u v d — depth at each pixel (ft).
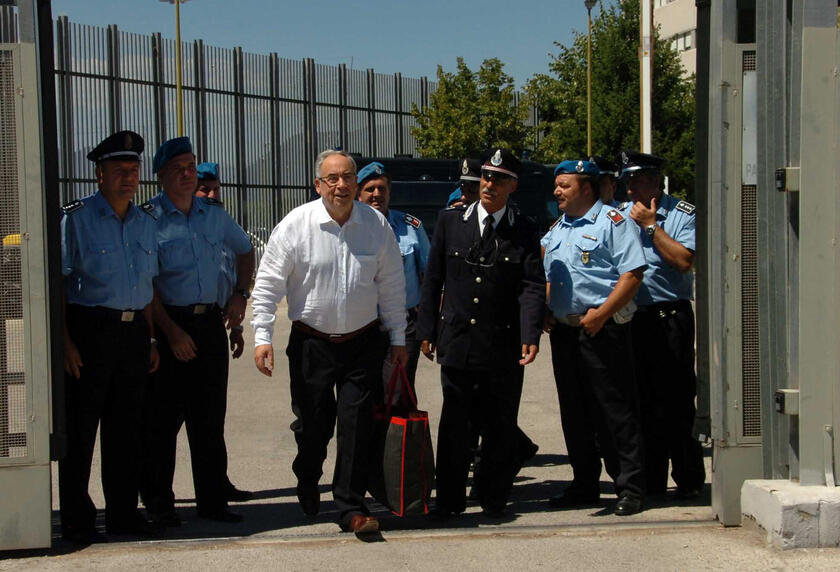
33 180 14.71
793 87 15.11
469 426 17.85
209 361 17.95
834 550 14.85
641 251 17.49
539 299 17.26
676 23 147.54
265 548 15.49
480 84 103.91
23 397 14.94
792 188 15.11
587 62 103.50
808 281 15.08
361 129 91.91
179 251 17.63
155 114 73.72
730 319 16.26
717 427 16.30
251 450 24.82
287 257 16.42
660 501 19.08
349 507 16.30
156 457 17.79
